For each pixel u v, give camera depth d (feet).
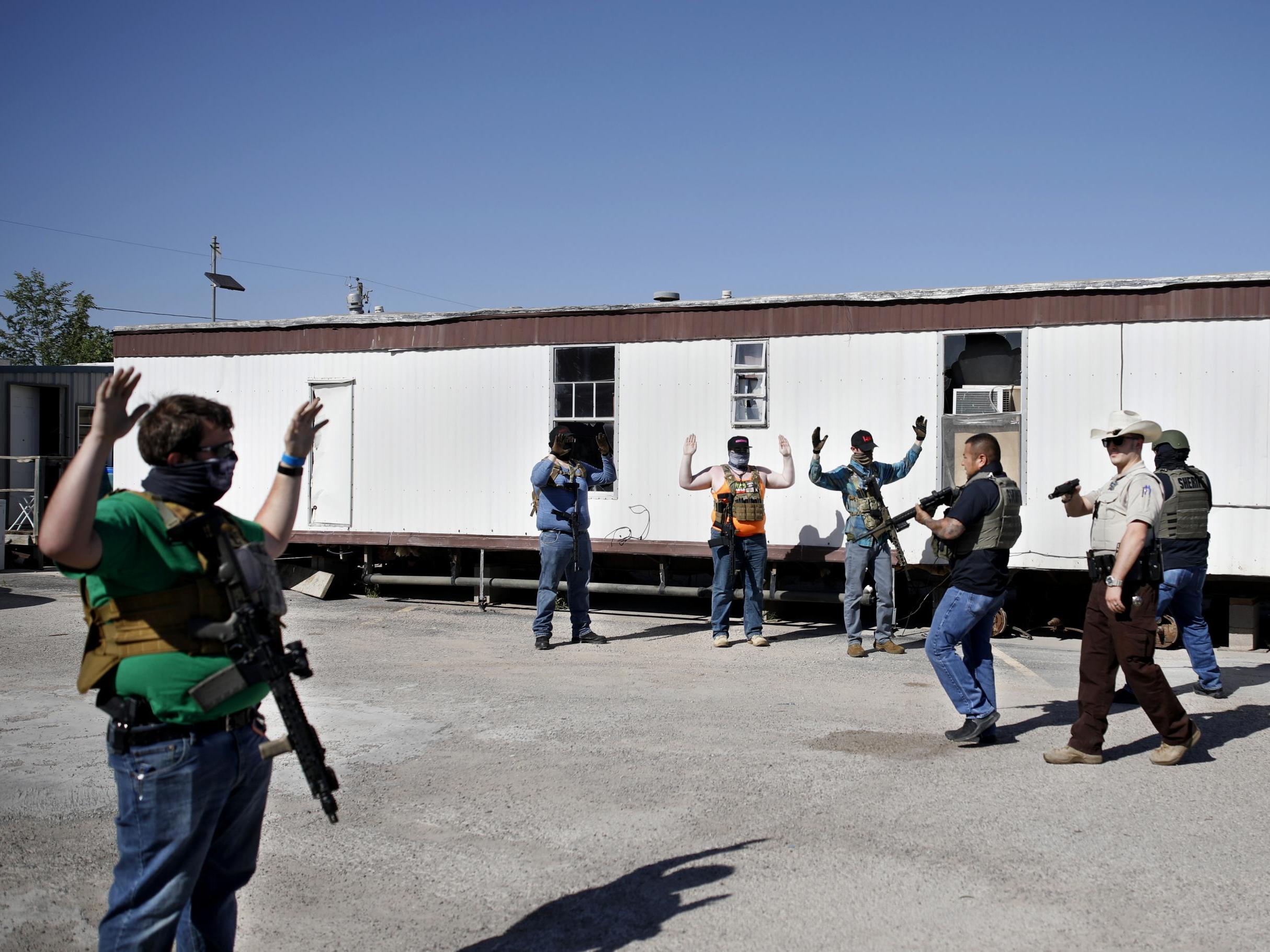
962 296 32.42
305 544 40.93
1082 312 31.30
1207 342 30.12
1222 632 33.47
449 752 19.52
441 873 13.97
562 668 27.68
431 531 38.60
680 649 30.58
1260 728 20.93
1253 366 29.63
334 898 13.23
